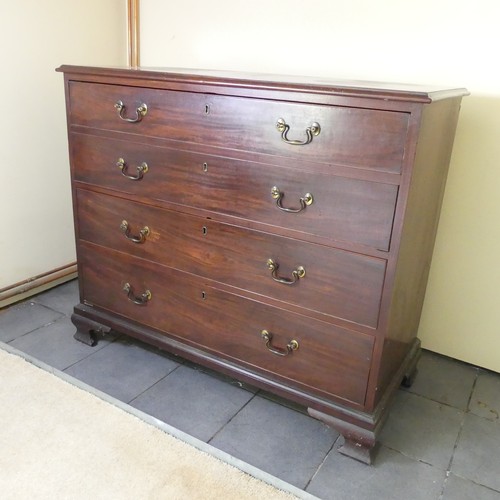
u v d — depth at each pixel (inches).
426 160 45.3
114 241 61.6
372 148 42.2
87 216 62.7
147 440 52.0
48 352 66.0
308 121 44.3
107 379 61.2
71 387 59.4
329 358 50.6
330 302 48.7
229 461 50.1
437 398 61.6
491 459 52.2
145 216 57.7
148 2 78.6
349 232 45.5
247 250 51.9
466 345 68.2
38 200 77.3
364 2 61.9
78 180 61.6
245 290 53.6
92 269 65.2
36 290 81.0
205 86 48.3
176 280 58.2
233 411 57.1
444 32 58.7
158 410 56.4
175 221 55.6
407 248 46.8
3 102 69.1
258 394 60.2
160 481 47.0
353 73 65.2
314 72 67.7
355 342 48.6
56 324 72.8
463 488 48.4
